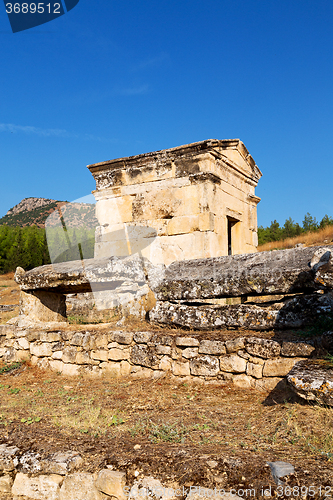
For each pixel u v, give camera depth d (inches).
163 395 164.4
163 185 354.6
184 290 209.9
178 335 191.6
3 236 1475.1
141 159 366.3
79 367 221.5
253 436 109.1
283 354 154.9
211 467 91.2
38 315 274.4
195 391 167.2
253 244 439.8
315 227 1203.9
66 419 136.4
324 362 132.9
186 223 339.0
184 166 347.3
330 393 112.9
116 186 379.2
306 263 180.9
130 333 205.2
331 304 168.1
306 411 118.8
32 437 120.3
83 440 116.3
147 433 118.5
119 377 203.5
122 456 102.4
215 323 195.0
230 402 148.3
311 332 162.4
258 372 160.6
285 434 107.3
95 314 338.3
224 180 370.3
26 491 106.6
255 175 446.3
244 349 167.8
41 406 161.0
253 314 184.5
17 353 254.5
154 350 194.7
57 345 235.5
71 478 101.1
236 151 395.5
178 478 91.4
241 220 409.1
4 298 708.0
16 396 185.5
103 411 146.7
